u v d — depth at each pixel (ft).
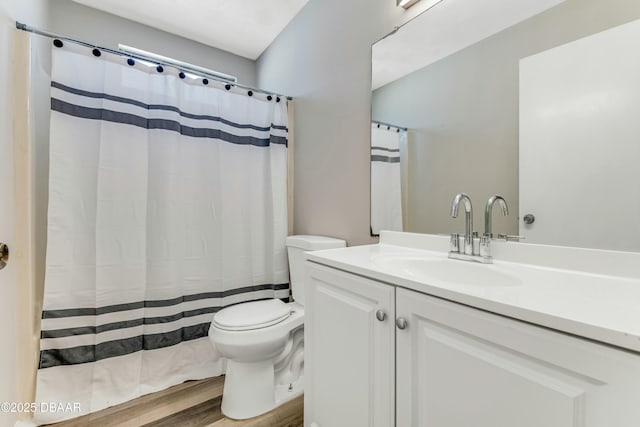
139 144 5.18
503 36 3.24
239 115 6.34
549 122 2.88
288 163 6.85
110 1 6.46
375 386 2.78
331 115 5.69
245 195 6.39
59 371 4.51
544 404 1.66
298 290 5.71
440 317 2.22
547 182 2.88
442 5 3.84
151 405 4.78
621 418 1.41
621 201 2.44
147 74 5.32
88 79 4.83
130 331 5.04
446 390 2.18
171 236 5.47
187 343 5.66
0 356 3.57
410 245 4.19
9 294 3.86
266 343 4.40
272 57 7.97
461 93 3.64
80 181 4.74
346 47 5.30
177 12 6.81
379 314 2.67
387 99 4.52
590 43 2.61
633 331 1.39
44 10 5.64
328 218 5.78
